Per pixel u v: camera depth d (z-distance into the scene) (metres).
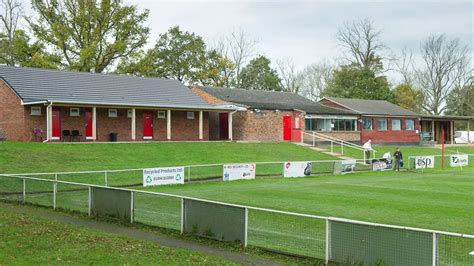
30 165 28.61
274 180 30.77
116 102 40.69
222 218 12.78
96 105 38.69
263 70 87.69
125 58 63.44
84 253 11.34
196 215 13.38
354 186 27.69
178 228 14.09
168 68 71.69
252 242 12.27
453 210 19.53
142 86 46.72
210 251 12.12
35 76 41.00
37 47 60.44
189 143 40.97
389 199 22.52
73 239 12.70
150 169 26.48
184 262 10.94
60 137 38.66
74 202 17.38
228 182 29.28
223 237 12.76
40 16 60.78
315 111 52.16
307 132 50.88
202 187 26.88
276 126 50.28
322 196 23.44
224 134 50.59
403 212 19.03
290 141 49.50
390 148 53.47
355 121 56.72
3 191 20.02
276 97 57.28
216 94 51.22
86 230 14.06
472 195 24.03
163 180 27.12
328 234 10.86
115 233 13.95
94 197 16.38
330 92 85.88
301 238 11.66
